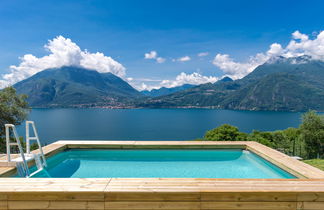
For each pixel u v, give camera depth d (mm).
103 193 2131
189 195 2139
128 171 4191
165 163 4719
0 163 3139
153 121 138625
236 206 2160
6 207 2139
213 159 5074
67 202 2139
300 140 26938
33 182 2324
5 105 13414
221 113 198250
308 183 2355
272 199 2166
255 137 25484
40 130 100438
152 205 2143
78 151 5160
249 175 4000
